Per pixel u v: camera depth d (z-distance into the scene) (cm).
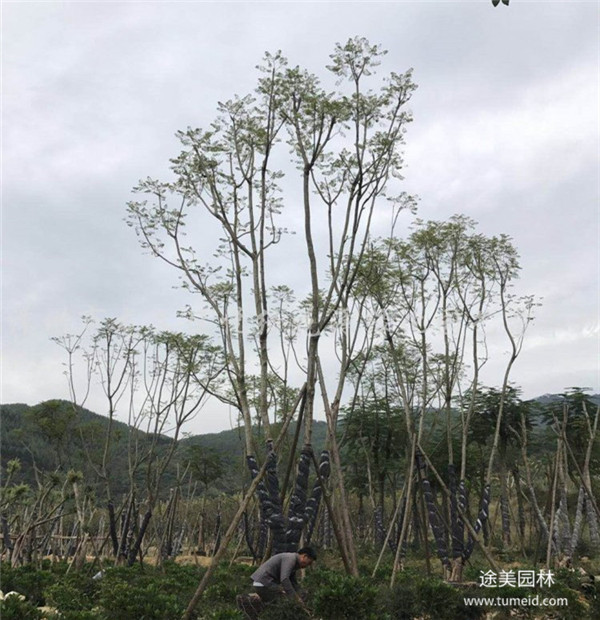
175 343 1802
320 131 1269
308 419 1201
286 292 1731
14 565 1684
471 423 2392
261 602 822
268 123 1297
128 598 929
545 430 2562
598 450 2297
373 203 1316
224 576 1233
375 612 898
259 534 1998
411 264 1584
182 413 1806
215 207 1331
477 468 2598
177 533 3219
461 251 1600
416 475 1593
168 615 921
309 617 826
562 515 1828
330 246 1302
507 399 2409
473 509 3259
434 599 962
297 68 1254
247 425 1243
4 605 838
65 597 1124
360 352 1603
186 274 1346
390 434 2517
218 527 2777
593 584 1163
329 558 2119
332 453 1520
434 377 1792
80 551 1786
